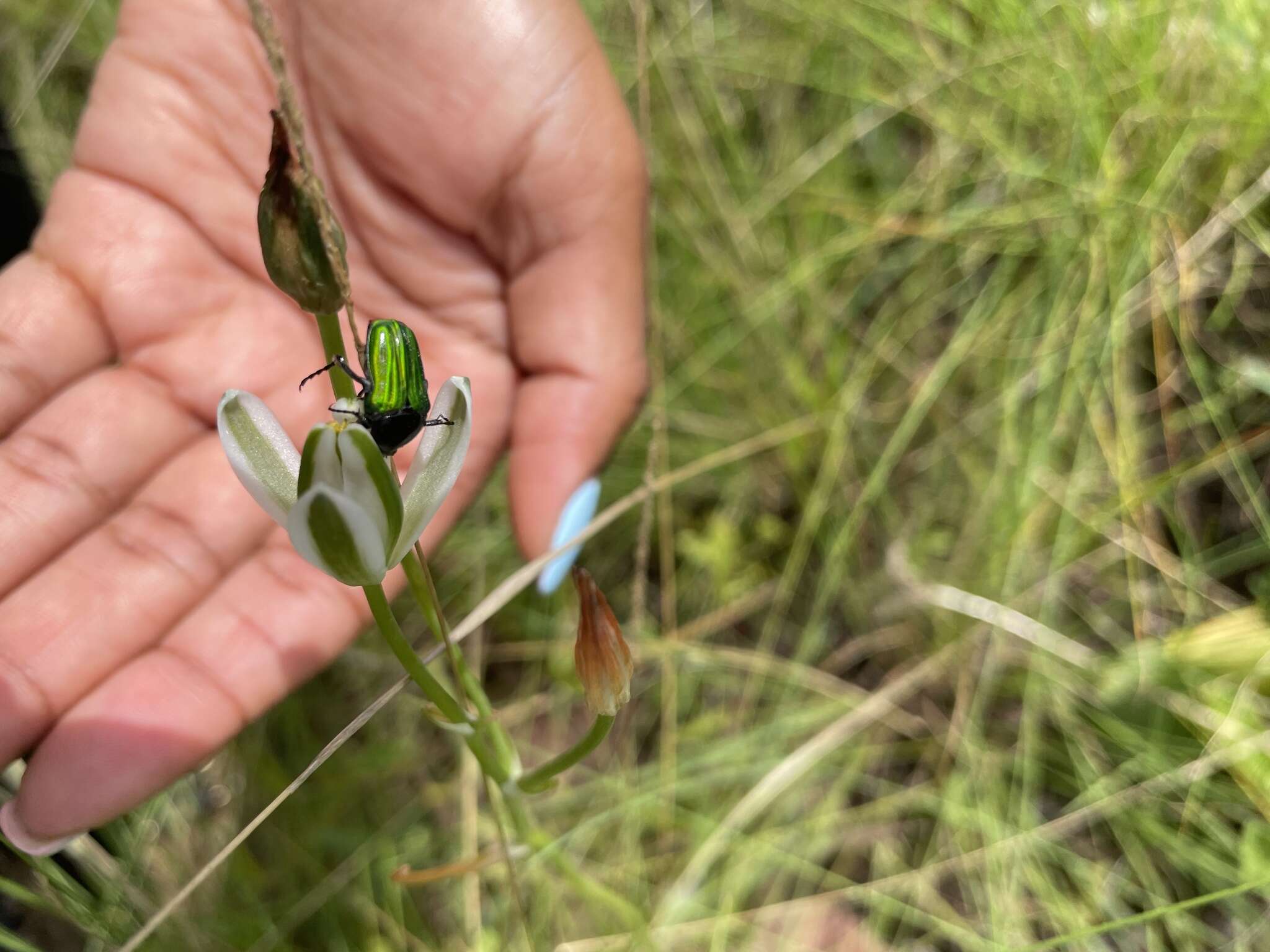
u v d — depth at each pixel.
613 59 0.28
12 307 0.19
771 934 0.21
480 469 0.20
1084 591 0.24
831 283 0.27
